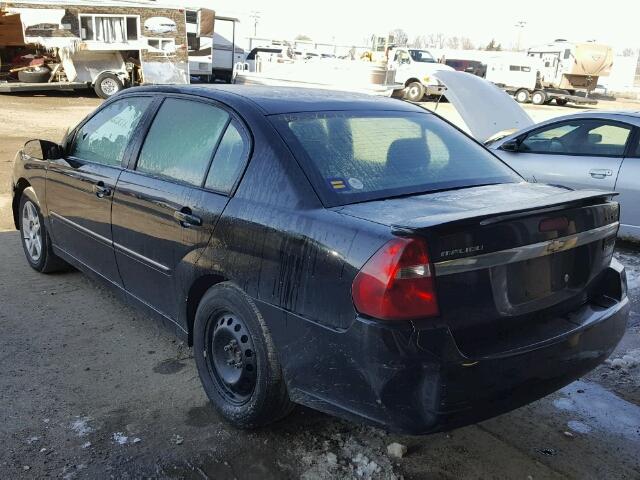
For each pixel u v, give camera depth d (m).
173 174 3.52
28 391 3.44
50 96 21.23
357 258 2.46
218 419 3.25
